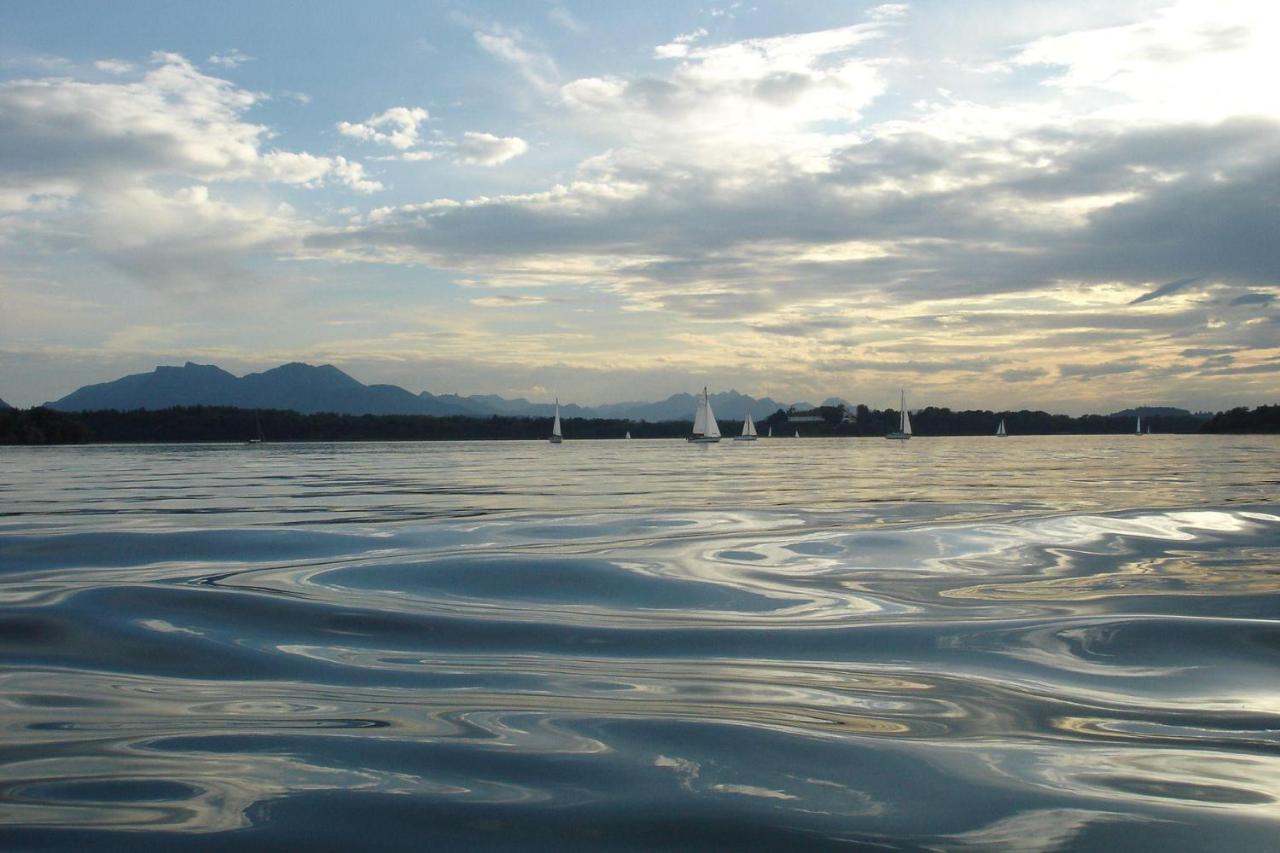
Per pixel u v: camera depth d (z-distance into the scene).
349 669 6.01
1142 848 3.49
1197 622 7.06
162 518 16.59
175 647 6.53
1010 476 36.59
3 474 39.50
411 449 113.12
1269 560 10.25
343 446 137.25
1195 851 3.47
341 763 4.35
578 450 107.44
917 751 4.51
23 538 12.43
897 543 11.21
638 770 4.26
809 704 5.27
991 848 3.50
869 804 3.89
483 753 4.48
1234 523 12.86
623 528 13.77
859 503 20.58
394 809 3.85
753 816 3.78
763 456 76.44
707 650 6.50
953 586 8.82
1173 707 5.21
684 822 3.73
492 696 5.43
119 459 65.00
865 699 5.36
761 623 7.27
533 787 4.07
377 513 17.78
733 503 20.72
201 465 52.81
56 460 62.31
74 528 14.35
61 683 5.70
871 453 86.38
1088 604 7.96
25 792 4.02
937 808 3.85
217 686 5.65
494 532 13.23
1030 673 5.88
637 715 5.05
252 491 26.56
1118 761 4.38
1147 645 6.48
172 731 4.82
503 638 6.81
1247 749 4.55
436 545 11.67
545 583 8.77
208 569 9.73
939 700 5.35
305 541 12.09
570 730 4.80
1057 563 10.04
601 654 6.39
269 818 3.77
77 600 7.91
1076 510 17.44
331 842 3.56
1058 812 3.81
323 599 8.02
